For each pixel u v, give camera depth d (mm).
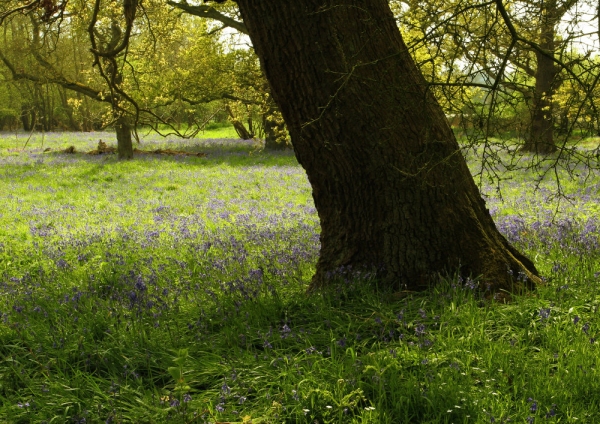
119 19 14648
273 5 5742
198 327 5594
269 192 20453
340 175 6172
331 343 4848
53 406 4355
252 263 8070
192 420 4027
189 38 23172
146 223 14625
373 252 6238
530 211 13523
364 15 5758
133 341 5355
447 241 6027
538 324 5145
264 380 4473
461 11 4773
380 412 3986
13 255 10711
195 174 25609
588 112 4934
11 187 22578
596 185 18250
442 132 6109
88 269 8805
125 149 31016
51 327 5723
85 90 21266
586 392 4145
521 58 5992
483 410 3922
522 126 5180
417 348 4742
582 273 6355
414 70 5680
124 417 4156
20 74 20328
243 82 27109
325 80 5805
